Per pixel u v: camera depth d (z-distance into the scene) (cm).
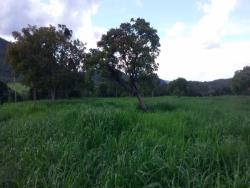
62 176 504
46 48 2583
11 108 1864
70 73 2678
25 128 877
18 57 2581
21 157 612
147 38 1919
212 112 1377
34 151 641
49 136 770
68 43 2691
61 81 2619
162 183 479
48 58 2577
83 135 735
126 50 1884
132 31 1917
